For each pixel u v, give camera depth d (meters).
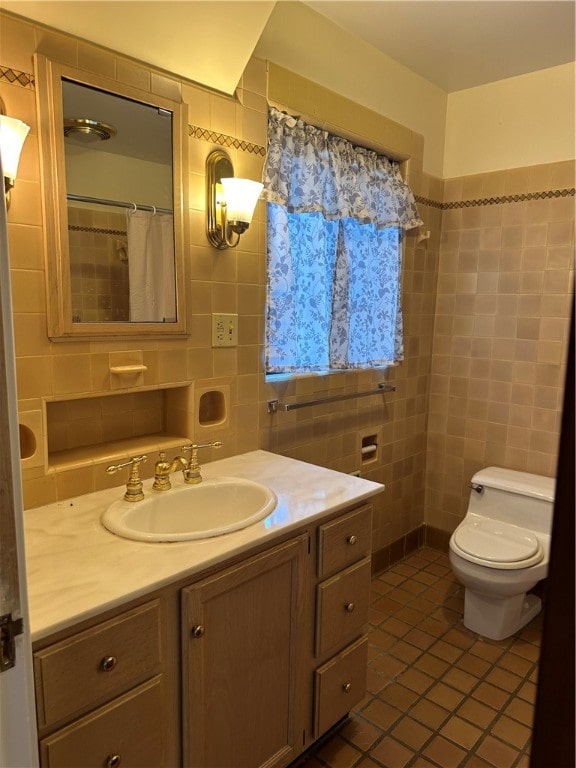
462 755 1.67
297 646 1.48
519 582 2.12
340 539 1.57
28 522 1.34
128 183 1.52
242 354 1.93
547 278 2.55
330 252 2.27
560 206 2.48
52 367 1.42
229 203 1.69
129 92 1.48
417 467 3.00
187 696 1.19
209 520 1.60
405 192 2.51
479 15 2.02
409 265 2.71
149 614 1.10
